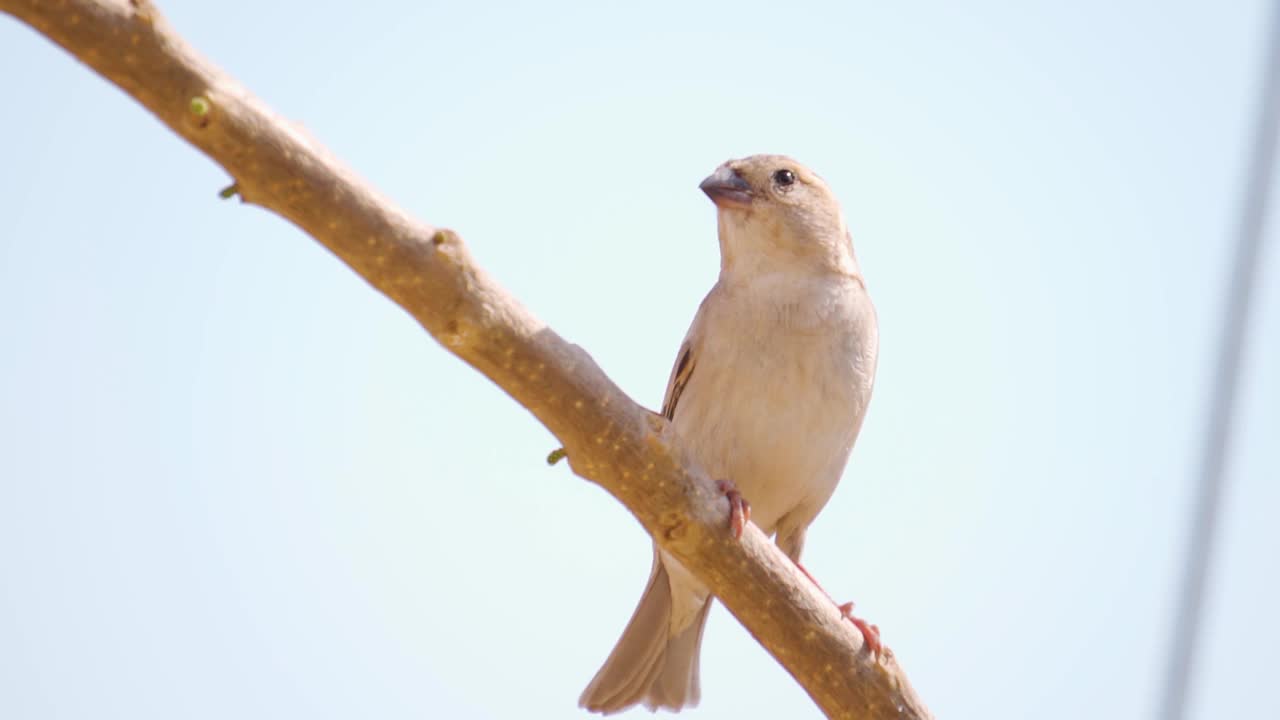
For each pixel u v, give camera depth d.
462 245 7.89
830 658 9.46
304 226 7.62
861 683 9.50
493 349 8.14
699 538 9.13
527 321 8.18
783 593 9.33
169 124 7.22
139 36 6.89
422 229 7.77
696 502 9.02
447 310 7.96
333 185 7.47
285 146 7.32
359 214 7.56
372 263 7.74
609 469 8.77
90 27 6.81
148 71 6.98
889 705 9.52
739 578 9.29
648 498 8.96
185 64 7.02
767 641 9.55
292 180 7.39
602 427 8.55
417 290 7.86
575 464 8.83
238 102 7.19
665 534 9.16
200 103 7.07
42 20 6.77
